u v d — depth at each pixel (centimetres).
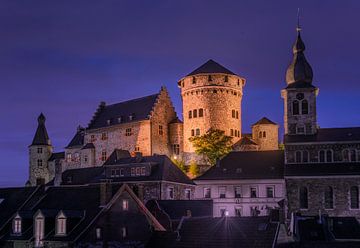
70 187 6694
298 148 9756
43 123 17262
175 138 13662
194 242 5384
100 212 5962
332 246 5494
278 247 5334
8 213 6975
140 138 13312
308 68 10381
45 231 6141
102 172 11019
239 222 5434
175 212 7738
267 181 10350
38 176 16838
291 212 8669
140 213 6284
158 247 5522
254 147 12781
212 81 13388
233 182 10494
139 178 10044
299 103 10194
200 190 10638
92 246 5847
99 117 14650
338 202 9081
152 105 13425
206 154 12738
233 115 13562
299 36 10544
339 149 9625
